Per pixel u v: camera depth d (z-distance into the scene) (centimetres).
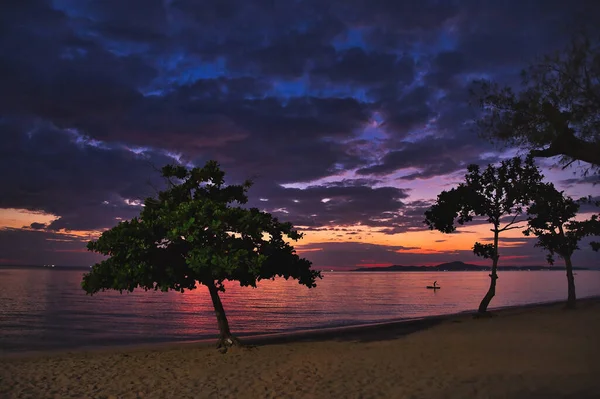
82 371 1372
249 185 1806
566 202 3112
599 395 891
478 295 8094
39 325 3356
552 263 3409
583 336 1847
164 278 1570
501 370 1224
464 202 2839
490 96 906
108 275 1516
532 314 2959
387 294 8544
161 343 2233
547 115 814
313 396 1027
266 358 1554
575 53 780
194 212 1536
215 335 2819
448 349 1641
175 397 1055
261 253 1681
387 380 1163
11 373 1348
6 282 11638
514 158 2766
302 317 4150
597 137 776
